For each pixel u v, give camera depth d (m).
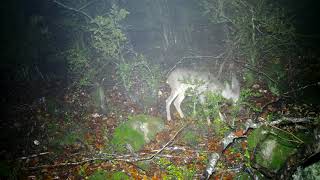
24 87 4.63
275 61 4.24
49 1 5.36
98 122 3.69
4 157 3.20
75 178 2.84
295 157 2.22
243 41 4.04
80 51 3.78
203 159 2.88
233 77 3.44
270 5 4.03
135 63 3.84
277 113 3.31
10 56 4.96
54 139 3.41
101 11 4.73
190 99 3.76
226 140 2.83
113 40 3.67
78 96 4.25
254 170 2.56
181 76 3.53
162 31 5.69
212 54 5.05
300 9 5.56
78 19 4.67
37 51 5.07
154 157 2.97
